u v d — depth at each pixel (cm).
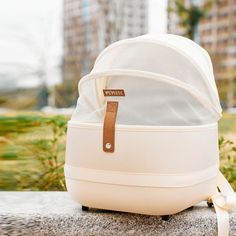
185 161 94
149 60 102
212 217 105
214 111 106
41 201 123
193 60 100
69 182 105
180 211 106
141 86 102
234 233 106
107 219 105
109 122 96
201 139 98
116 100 104
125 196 95
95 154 97
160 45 100
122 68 104
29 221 107
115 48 103
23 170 162
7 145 165
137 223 104
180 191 94
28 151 164
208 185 104
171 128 93
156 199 94
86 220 105
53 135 167
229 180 149
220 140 150
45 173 159
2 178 162
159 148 93
